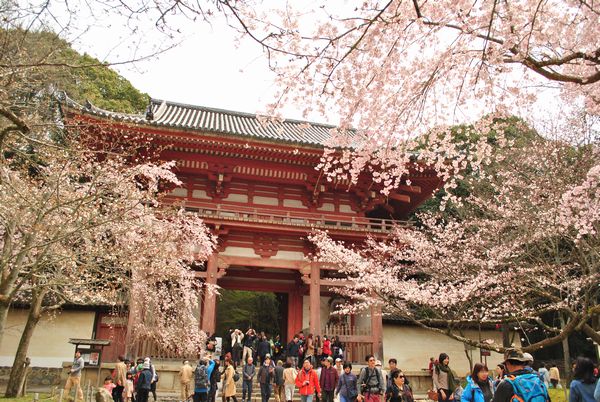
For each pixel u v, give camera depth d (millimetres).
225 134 22266
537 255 20625
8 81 8602
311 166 24391
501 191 21031
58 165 13117
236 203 24781
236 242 22938
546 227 17750
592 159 18750
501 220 20953
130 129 20781
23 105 11625
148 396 16266
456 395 9641
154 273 17656
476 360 25984
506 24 7746
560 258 19312
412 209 29703
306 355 20219
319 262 23156
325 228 23016
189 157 23578
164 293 19828
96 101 36188
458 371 25484
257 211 24500
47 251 13055
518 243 18812
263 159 23891
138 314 19078
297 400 17625
